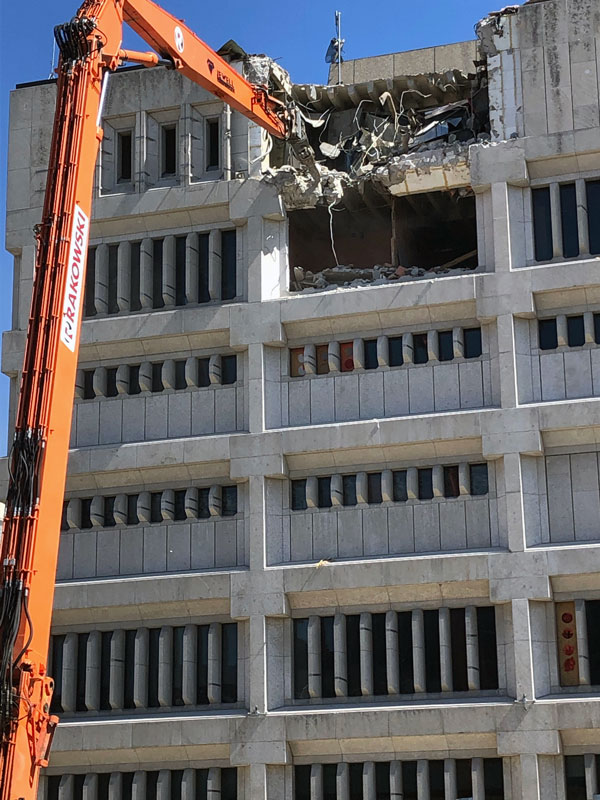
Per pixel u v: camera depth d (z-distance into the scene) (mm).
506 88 67062
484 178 66250
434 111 72500
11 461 43938
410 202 71062
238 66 70750
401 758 61812
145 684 66188
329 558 65250
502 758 60406
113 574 68000
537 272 64562
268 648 64188
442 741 61000
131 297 71312
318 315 67250
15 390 71000
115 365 70938
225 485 68000
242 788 62906
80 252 47594
